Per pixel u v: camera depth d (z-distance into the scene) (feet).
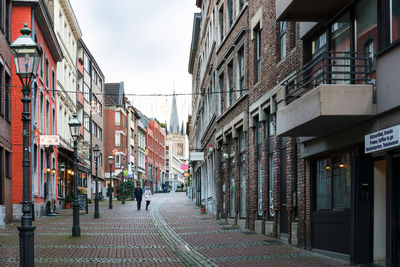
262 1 57.67
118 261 37.58
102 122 201.36
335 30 38.83
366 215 34.88
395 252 30.01
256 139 62.13
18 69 29.94
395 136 28.55
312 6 37.76
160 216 92.12
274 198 52.85
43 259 38.09
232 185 76.74
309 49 44.65
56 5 118.42
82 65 157.58
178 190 394.52
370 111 31.45
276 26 53.01
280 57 52.60
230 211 77.56
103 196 199.31
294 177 47.80
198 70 149.59
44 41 97.50
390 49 29.91
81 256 40.04
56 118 112.78
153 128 370.73
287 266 34.19
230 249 44.45
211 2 100.12
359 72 32.40
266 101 55.21
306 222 44.14
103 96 203.51
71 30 140.97
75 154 56.59
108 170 221.25
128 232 60.64
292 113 36.60
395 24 29.94
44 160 97.35
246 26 65.77
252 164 62.49
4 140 72.59
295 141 48.19
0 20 71.31
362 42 34.27
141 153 308.81
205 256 40.16
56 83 113.09
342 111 31.37
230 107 74.18
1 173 70.69
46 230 62.39
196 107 159.63
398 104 28.91
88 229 64.23
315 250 41.78
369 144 31.89
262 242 49.32
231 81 79.05
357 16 35.14
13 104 82.23
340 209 38.27
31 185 81.76
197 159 110.93
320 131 37.60
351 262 34.81
